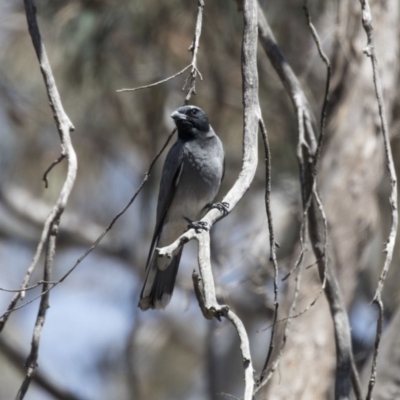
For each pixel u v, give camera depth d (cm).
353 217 1059
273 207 1332
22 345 1435
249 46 659
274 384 968
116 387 1634
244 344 510
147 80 1248
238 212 1322
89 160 1486
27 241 1625
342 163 1079
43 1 1208
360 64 1094
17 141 1504
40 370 1262
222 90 1264
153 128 1328
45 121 1440
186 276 1504
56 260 1692
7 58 1375
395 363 861
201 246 573
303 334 978
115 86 1250
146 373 1617
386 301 1234
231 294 1297
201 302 554
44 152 1498
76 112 1371
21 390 668
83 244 1553
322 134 719
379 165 1083
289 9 1207
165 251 564
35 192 1537
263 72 1238
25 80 1408
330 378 977
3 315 648
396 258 1271
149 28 1195
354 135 1086
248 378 496
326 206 1066
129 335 1483
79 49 1204
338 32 1100
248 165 627
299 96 840
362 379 883
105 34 1185
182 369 1627
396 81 1120
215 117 1293
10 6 1353
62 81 1293
